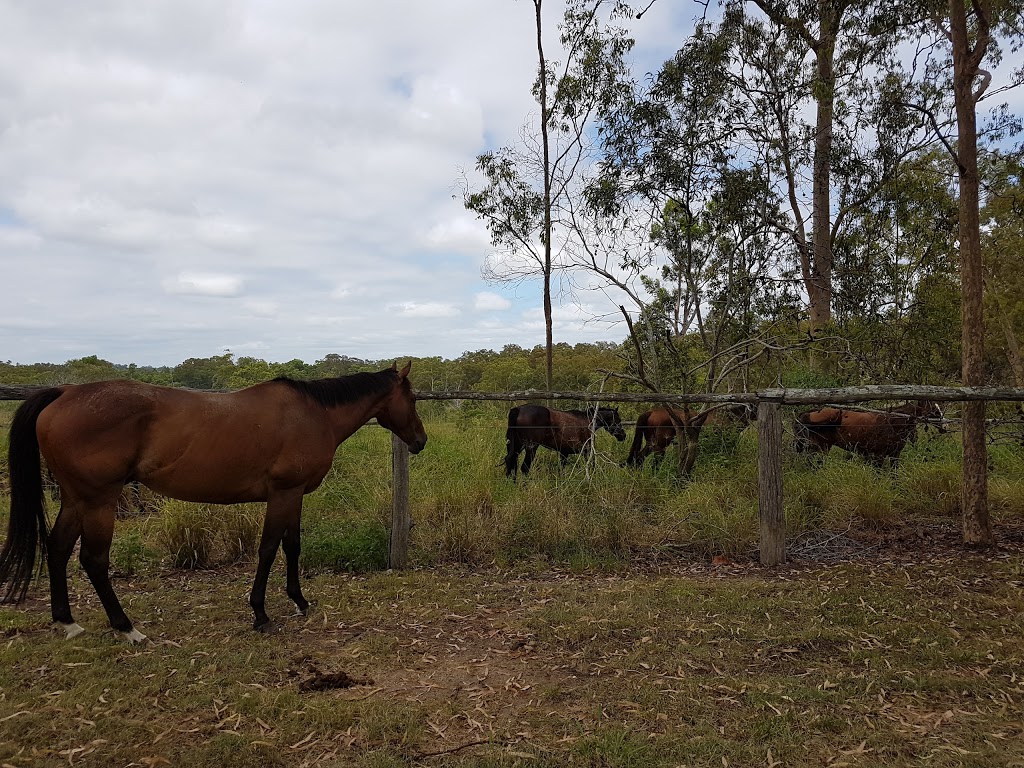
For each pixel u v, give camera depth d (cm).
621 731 301
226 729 304
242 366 1692
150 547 627
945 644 410
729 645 413
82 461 385
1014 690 344
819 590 526
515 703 335
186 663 378
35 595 507
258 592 441
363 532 628
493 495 734
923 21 985
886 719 315
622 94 1079
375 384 527
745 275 1061
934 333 1117
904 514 766
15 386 579
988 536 644
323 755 284
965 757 280
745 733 303
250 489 445
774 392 611
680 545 664
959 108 659
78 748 284
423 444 576
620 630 441
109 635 418
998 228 1858
